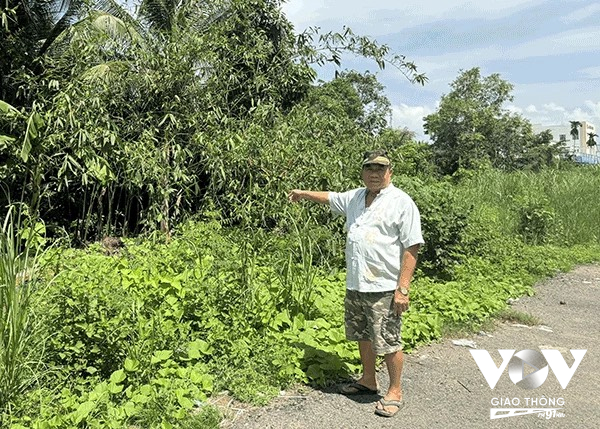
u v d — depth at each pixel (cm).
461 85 4534
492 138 4062
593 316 748
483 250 1013
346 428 392
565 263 1106
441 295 690
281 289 571
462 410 430
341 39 913
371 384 445
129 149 818
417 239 400
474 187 1617
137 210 1076
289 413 410
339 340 504
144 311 484
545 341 618
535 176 1714
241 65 1027
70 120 729
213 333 482
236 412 407
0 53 1048
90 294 437
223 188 860
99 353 426
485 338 618
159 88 910
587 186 1623
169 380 415
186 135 901
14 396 371
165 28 1252
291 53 986
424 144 1544
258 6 1054
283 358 468
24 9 1187
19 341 374
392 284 406
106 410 377
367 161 409
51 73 921
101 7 1195
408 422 405
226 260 583
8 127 865
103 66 880
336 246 802
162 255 670
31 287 405
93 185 958
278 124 796
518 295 840
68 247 688
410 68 902
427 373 503
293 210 649
